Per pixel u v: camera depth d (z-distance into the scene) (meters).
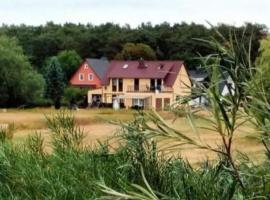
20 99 94.75
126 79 111.62
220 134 3.36
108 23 149.12
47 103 99.06
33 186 5.93
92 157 6.04
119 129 5.11
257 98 3.30
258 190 3.38
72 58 131.25
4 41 95.25
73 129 7.19
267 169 3.36
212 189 3.88
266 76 3.31
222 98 3.34
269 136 3.29
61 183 5.76
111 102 112.12
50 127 7.45
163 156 5.09
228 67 3.34
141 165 4.50
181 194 4.22
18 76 93.31
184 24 92.94
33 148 7.14
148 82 108.06
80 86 122.69
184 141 3.47
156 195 3.49
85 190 5.55
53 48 141.38
